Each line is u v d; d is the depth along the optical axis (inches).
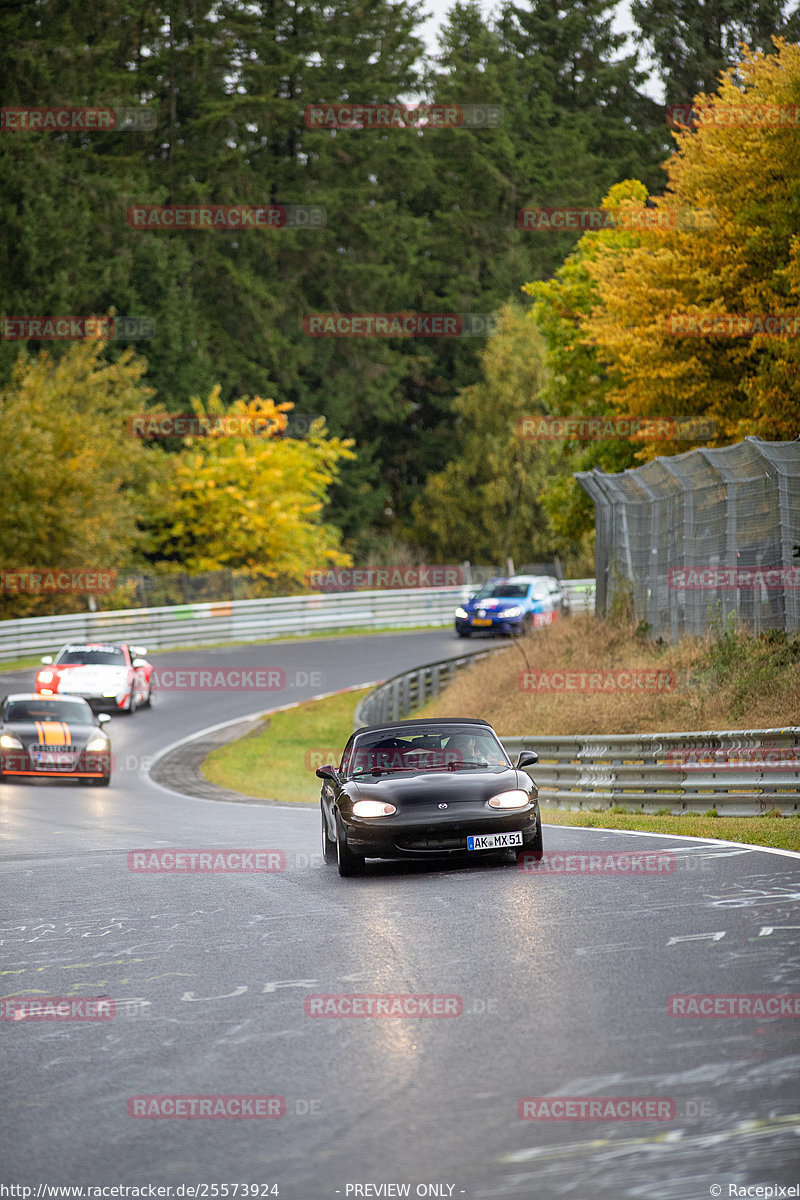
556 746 2866.6
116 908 1587.1
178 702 5310.0
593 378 5816.9
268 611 7027.6
